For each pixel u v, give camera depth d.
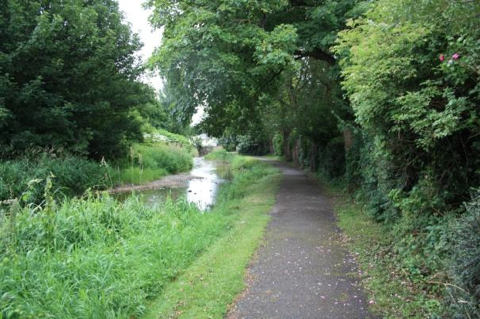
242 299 4.16
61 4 15.57
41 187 11.08
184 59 9.84
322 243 6.24
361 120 5.41
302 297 4.17
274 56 9.24
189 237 6.24
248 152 49.00
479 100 4.13
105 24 19.72
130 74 20.30
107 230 5.98
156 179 21.00
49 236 5.21
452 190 4.75
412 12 4.09
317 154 18.25
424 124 4.17
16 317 3.49
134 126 21.14
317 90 16.02
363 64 5.04
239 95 12.16
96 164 15.94
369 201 8.36
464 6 3.53
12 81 14.06
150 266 4.88
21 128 14.22
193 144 55.75
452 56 3.80
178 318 3.75
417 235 5.04
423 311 3.62
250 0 9.62
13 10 13.39
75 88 16.66
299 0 12.07
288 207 9.51
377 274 4.69
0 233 4.60
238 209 9.65
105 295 3.96
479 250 2.74
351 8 10.30
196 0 10.50
